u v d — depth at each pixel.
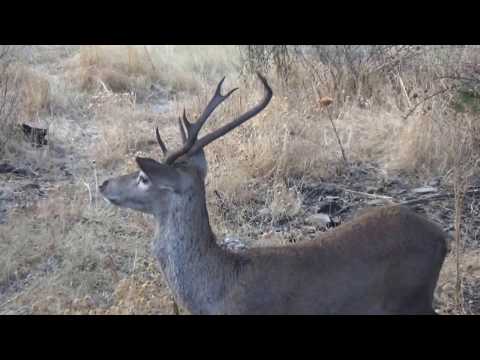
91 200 6.87
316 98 9.24
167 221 4.52
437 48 9.63
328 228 6.59
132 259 5.96
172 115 9.31
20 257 5.82
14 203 6.80
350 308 4.53
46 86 9.47
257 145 7.58
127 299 5.22
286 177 7.45
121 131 8.37
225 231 6.46
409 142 7.78
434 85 8.75
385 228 4.58
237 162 7.43
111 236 6.25
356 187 7.42
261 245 6.18
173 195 4.45
